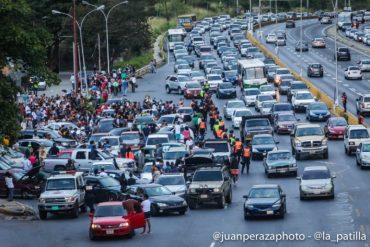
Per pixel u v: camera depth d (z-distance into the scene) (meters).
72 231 62.56
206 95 134.25
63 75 196.12
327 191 72.50
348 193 75.31
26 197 78.25
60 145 101.00
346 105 129.88
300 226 61.03
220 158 89.19
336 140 107.50
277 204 64.44
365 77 165.00
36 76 65.62
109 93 156.62
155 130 109.12
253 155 97.38
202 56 190.50
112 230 58.41
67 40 195.62
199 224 64.00
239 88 156.25
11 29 61.81
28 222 66.94
